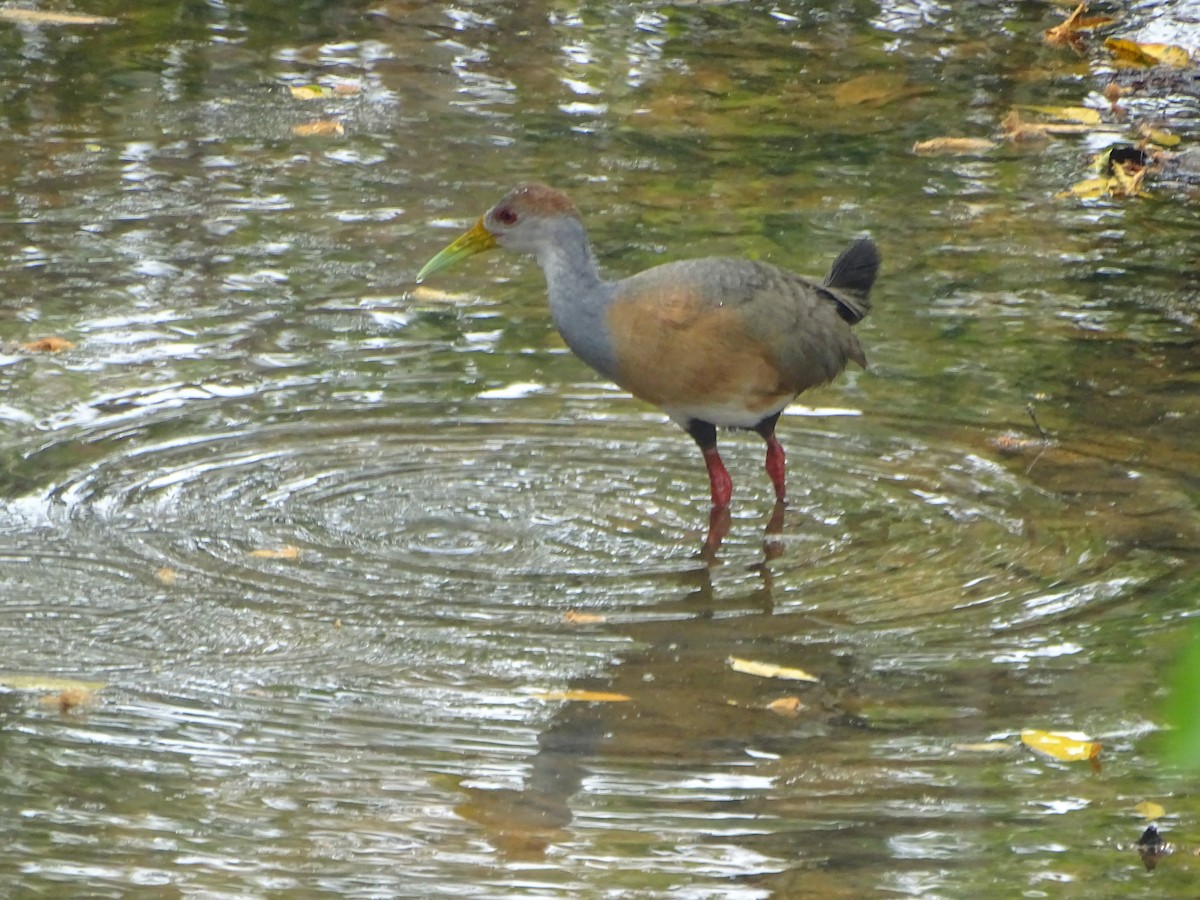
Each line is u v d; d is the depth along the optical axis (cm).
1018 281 1491
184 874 769
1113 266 1522
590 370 1347
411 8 2147
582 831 812
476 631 996
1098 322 1421
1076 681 946
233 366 1325
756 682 948
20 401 1260
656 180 1680
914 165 1730
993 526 1130
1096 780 858
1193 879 776
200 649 968
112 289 1438
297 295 1441
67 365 1316
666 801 840
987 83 1945
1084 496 1165
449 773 857
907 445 1240
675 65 1986
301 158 1714
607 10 2150
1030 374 1338
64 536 1088
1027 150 1772
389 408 1275
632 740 891
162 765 859
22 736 880
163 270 1476
